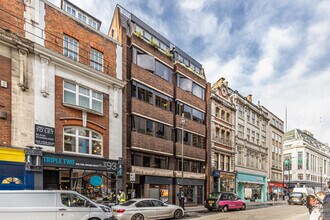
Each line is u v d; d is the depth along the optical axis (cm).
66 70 1505
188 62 2941
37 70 1358
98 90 1688
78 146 1530
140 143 1947
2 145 1185
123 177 1775
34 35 1330
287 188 5372
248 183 3631
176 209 1509
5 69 1241
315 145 7406
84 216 977
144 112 2028
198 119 2756
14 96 1258
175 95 2452
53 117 1406
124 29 1948
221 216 1630
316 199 759
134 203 1352
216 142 2994
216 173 2873
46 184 1378
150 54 2180
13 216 852
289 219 1315
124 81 1862
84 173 1538
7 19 1274
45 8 1438
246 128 3719
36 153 1284
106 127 1711
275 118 4859
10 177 1197
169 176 2250
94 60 1697
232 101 3438
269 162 4419
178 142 2383
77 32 1597
